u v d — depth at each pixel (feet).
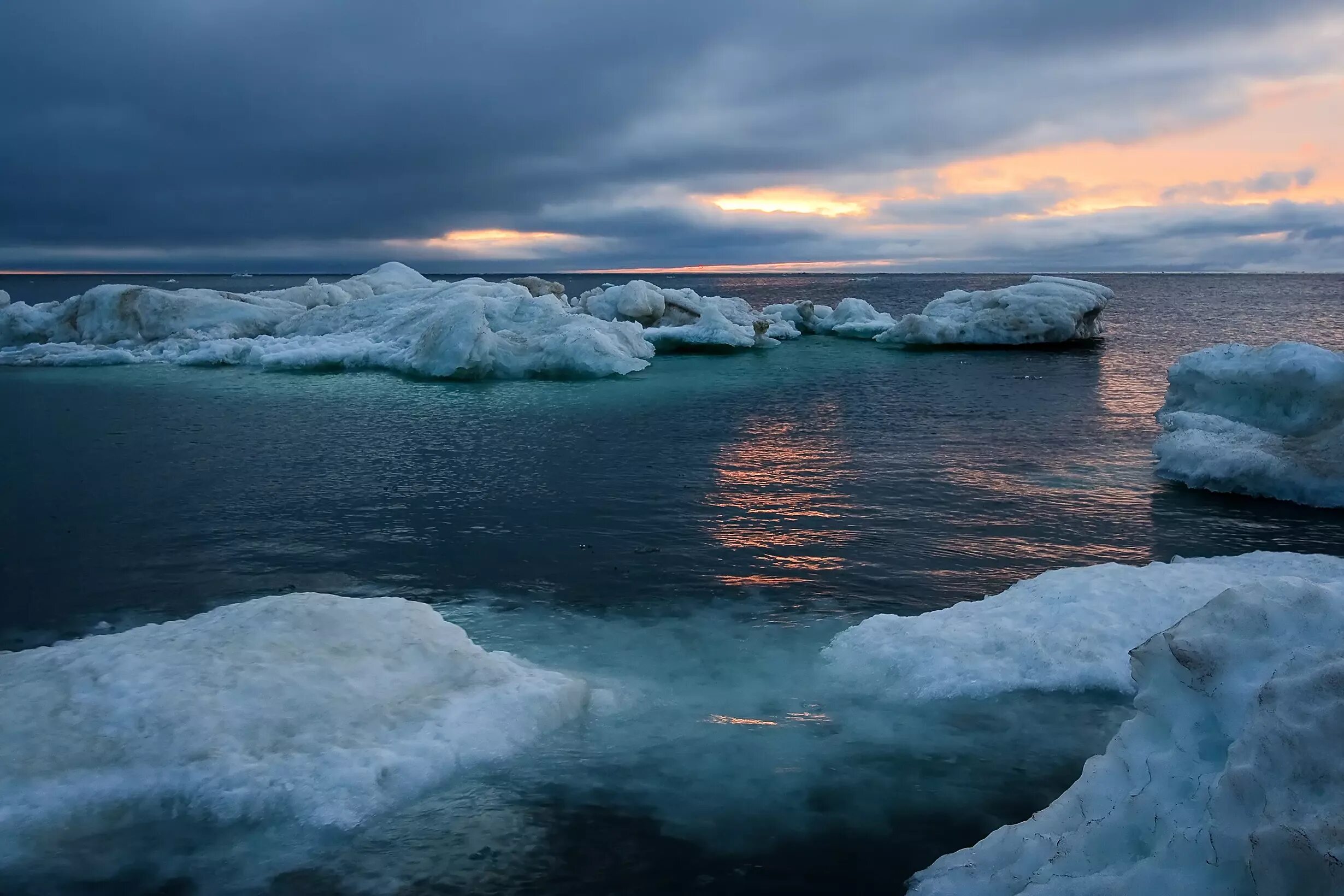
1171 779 11.49
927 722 19.70
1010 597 24.76
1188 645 12.08
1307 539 34.32
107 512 39.40
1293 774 10.11
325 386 79.15
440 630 21.88
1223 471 40.91
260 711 17.76
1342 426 39.81
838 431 57.77
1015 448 51.93
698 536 35.14
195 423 61.26
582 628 26.03
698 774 17.75
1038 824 12.84
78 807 15.52
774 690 21.66
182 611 28.27
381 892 14.32
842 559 32.22
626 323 98.84
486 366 83.25
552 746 18.60
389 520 37.83
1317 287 432.25
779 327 124.06
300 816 15.67
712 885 14.64
